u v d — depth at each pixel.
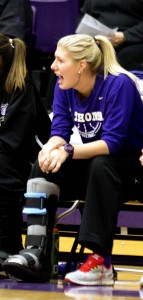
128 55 6.43
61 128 4.29
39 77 7.32
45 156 3.86
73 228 5.85
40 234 3.92
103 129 4.02
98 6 6.77
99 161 3.80
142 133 4.14
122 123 3.98
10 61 4.59
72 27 7.21
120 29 6.66
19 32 6.78
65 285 3.82
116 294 3.43
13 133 4.52
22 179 4.57
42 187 3.92
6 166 4.48
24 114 4.54
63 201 4.73
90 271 3.90
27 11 6.91
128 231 5.91
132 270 5.39
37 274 3.84
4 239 4.47
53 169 3.85
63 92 4.28
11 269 3.76
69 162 4.01
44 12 7.21
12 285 3.71
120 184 3.82
